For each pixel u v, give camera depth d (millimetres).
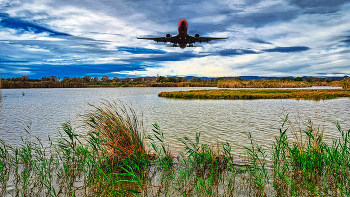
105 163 6320
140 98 37688
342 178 5531
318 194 4695
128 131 6820
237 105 25734
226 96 36688
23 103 29641
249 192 4895
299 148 6469
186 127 12969
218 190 5027
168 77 142750
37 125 14258
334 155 5820
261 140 9812
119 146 6410
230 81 93625
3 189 5152
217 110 21266
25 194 4910
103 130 6691
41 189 5176
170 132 11602
